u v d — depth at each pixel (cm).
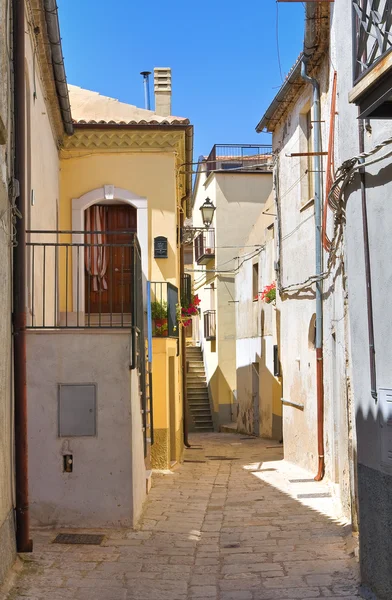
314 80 1176
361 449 587
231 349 2783
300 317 1347
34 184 939
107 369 812
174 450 1426
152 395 1284
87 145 1366
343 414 903
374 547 556
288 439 1458
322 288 1172
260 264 2148
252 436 2277
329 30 1070
